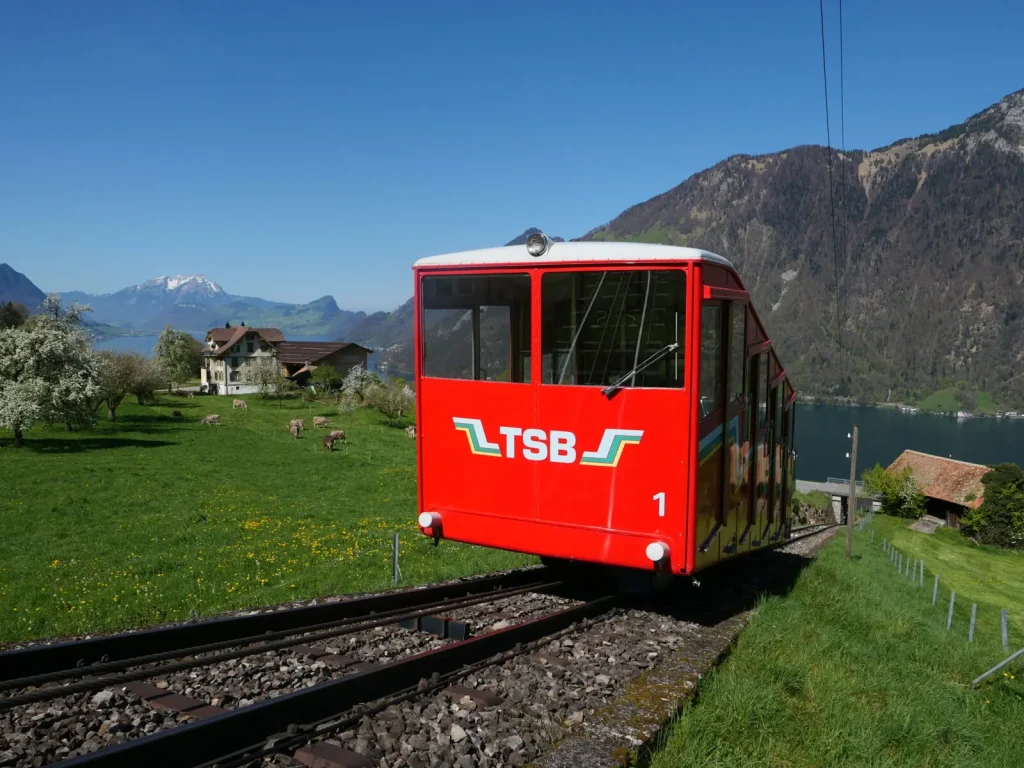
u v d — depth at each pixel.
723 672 5.87
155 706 4.57
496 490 7.35
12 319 98.06
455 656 5.47
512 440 7.21
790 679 6.06
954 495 80.69
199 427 56.12
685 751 4.38
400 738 4.16
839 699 5.86
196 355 125.06
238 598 12.68
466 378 7.47
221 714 3.92
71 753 3.94
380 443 52.44
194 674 5.18
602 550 6.79
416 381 7.81
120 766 3.44
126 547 19.30
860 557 27.09
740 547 8.20
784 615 8.11
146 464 36.34
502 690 5.02
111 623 10.82
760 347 8.92
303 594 11.31
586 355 6.80
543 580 8.87
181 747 3.69
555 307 6.89
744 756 4.58
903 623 10.78
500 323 7.21
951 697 7.66
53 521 22.73
